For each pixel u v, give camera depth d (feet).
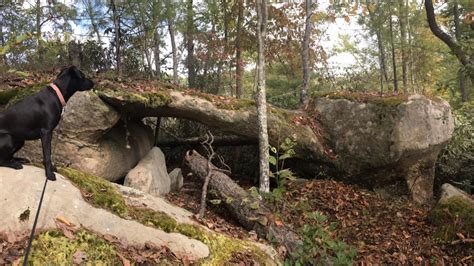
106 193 15.14
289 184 27.32
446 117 27.76
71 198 13.87
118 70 30.09
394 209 25.21
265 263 15.93
